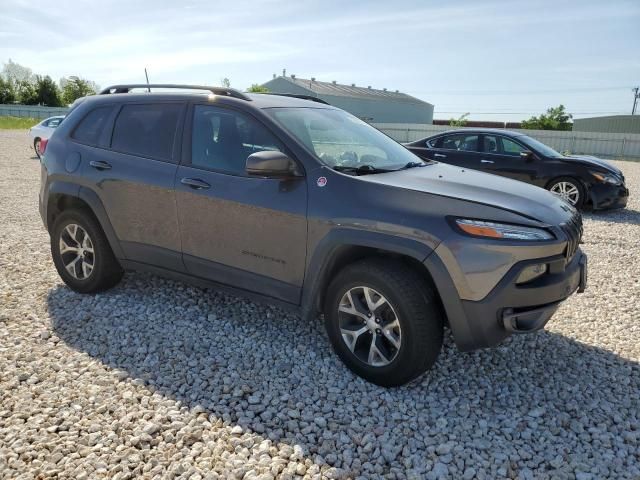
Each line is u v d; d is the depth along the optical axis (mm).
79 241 4469
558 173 9102
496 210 2920
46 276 5020
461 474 2479
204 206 3680
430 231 2873
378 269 3037
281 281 3453
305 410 2928
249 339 3775
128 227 4137
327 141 3652
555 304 3037
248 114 3629
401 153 4109
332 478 2426
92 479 2379
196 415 2871
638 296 4871
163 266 4074
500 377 3361
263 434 2730
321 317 4184
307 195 3264
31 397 3004
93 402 2963
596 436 2770
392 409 2965
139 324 3988
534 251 2836
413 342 2959
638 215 9289
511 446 2682
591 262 6016
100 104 4457
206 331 3896
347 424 2832
